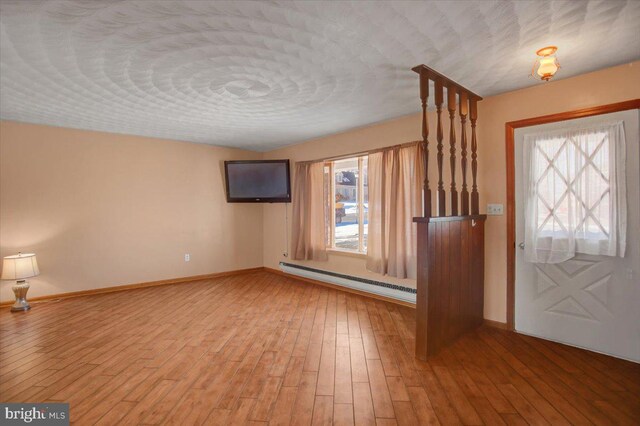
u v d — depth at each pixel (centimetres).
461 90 279
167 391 207
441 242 250
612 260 246
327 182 485
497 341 276
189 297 421
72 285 423
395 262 368
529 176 283
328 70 246
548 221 273
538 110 278
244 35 196
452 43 206
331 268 470
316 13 174
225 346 273
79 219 428
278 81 267
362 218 437
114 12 171
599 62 235
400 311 362
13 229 387
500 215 303
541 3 165
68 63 231
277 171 526
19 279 373
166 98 307
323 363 243
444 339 261
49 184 408
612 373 224
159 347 271
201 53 219
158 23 183
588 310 258
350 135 436
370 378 221
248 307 378
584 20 181
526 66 240
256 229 594
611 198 243
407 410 187
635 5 167
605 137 246
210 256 538
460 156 328
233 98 307
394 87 281
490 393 203
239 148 568
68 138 420
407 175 361
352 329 309
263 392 206
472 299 297
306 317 343
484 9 170
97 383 216
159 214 489
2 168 381
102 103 321
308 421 179
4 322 330
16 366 239
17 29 186
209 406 192
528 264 288
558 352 256
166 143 495
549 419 178
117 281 454
